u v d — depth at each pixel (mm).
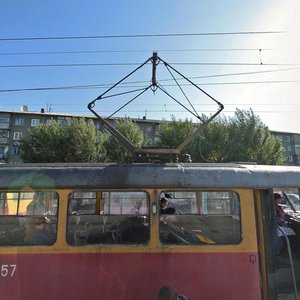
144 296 4168
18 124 59188
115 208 4363
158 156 5078
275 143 38375
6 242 4242
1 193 4328
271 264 4391
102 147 38562
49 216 4293
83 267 4188
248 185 4383
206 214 4367
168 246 4242
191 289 4191
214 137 36281
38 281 4148
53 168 4426
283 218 4906
